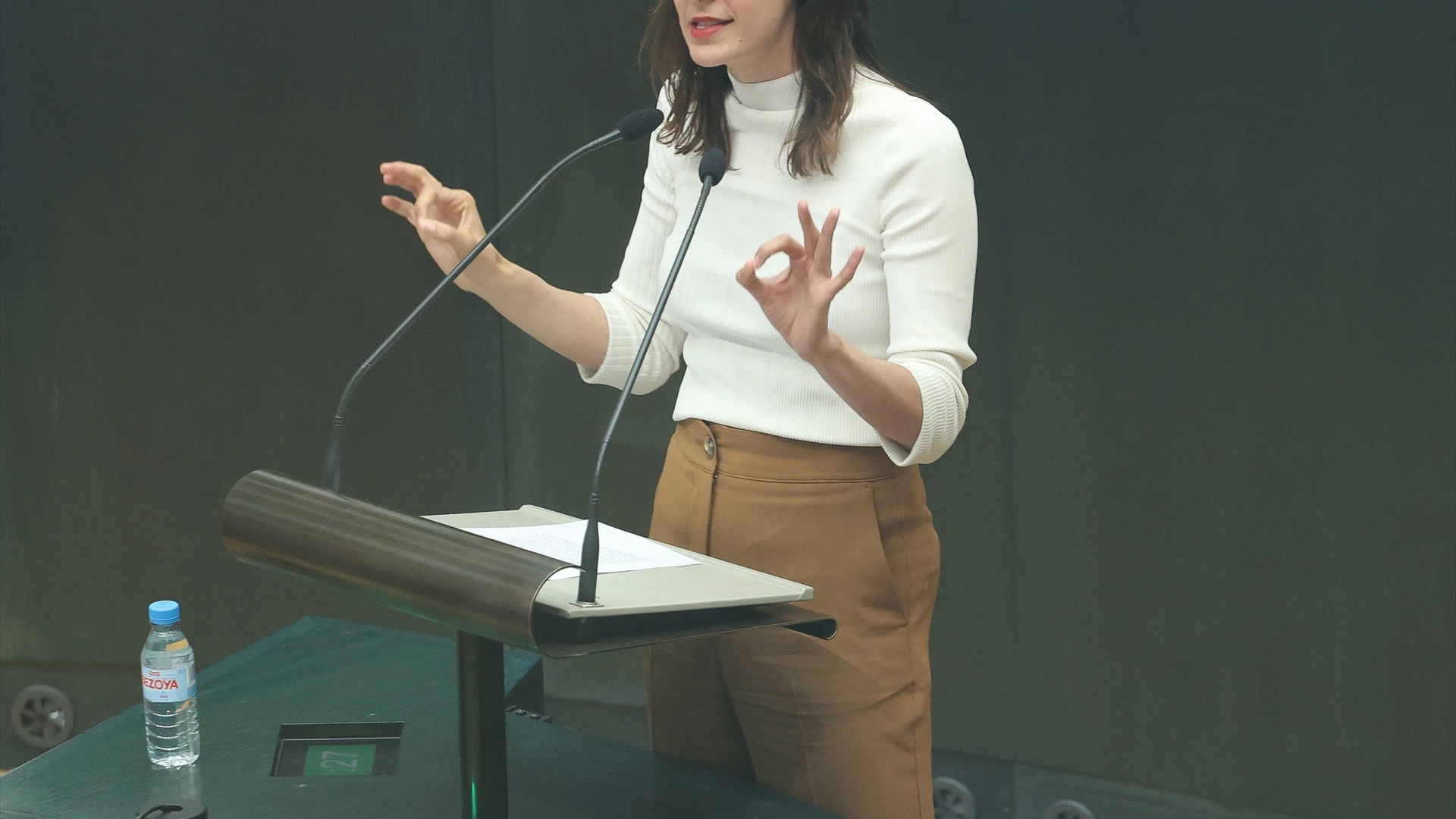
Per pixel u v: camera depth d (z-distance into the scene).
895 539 5.29
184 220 10.30
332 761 5.47
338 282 10.20
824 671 5.23
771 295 4.31
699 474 5.45
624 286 6.04
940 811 9.38
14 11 10.22
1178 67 8.16
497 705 4.36
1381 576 8.06
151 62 10.12
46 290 10.55
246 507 4.36
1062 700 8.99
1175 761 8.73
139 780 5.14
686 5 5.04
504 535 4.42
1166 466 8.52
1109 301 8.52
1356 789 8.27
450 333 10.09
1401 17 7.60
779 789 5.47
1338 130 7.82
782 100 5.29
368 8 9.81
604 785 5.15
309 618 6.98
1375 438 7.98
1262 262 8.11
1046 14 8.42
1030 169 8.59
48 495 10.80
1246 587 8.41
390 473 10.37
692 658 5.64
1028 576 8.97
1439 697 8.01
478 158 9.88
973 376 8.94
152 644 5.43
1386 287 7.83
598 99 9.58
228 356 10.43
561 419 10.02
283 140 10.09
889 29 8.80
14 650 10.99
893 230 5.07
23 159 10.41
